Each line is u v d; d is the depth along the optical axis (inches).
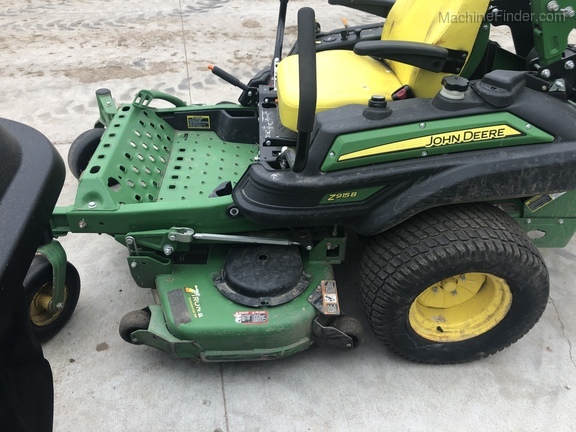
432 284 69.2
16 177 34.9
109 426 72.1
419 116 64.6
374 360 81.4
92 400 75.2
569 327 86.9
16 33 196.7
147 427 72.1
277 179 65.1
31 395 39.3
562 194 74.5
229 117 101.0
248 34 201.5
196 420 73.0
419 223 69.2
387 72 82.4
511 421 73.1
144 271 77.7
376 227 67.1
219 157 97.6
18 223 32.3
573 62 65.6
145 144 93.3
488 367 80.4
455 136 64.5
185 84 161.6
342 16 222.2
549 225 78.5
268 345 71.7
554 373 79.6
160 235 73.8
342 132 63.7
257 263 75.8
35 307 78.6
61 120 141.9
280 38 96.6
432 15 73.6
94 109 147.7
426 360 78.7
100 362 80.7
